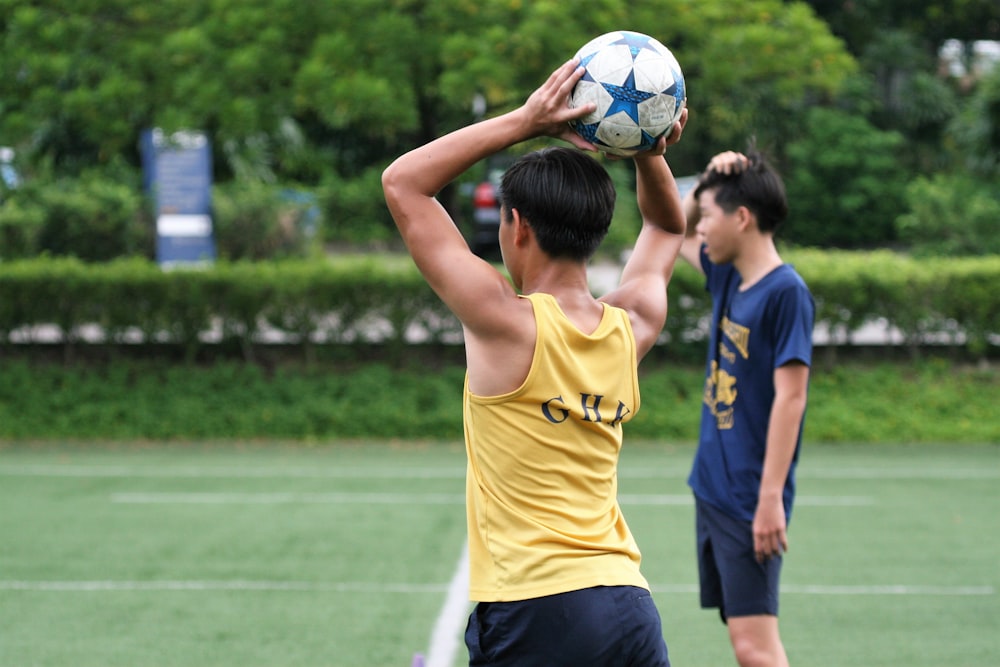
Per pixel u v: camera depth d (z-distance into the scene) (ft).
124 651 31.76
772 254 23.34
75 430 67.67
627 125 14.79
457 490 53.42
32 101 65.57
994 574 39.65
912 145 149.18
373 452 63.87
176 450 64.49
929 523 47.14
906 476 56.80
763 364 22.75
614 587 14.38
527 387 14.38
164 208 91.40
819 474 57.47
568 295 15.07
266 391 70.28
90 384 70.44
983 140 98.94
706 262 25.04
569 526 14.46
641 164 15.81
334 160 117.60
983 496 52.16
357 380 70.90
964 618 34.83
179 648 32.01
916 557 41.88
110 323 72.84
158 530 45.91
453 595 37.14
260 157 120.37
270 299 73.05
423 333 76.38
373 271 73.41
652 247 16.98
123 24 67.62
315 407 68.64
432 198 14.75
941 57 164.14
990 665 30.73
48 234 104.17
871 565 40.83
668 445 65.51
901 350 74.90
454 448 65.10
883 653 31.68
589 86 14.75
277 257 104.42
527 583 14.23
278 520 47.57
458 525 46.65
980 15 157.07
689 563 40.83
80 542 44.04
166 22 67.31
